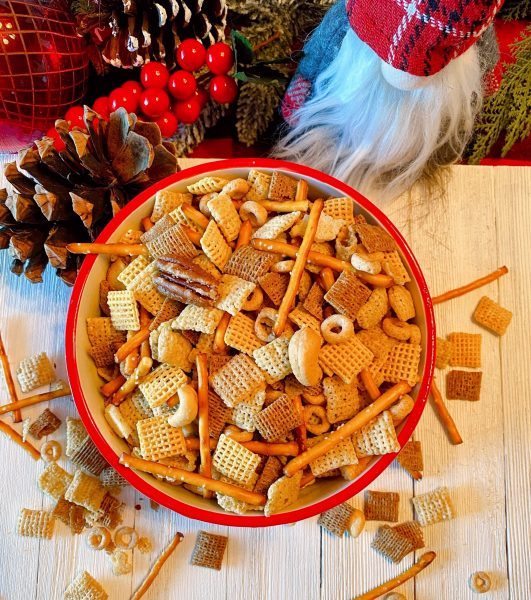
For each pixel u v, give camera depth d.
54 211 0.43
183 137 0.54
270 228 0.43
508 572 0.47
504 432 0.48
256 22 0.52
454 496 0.48
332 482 0.44
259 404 0.42
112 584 0.47
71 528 0.47
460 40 0.40
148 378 0.42
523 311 0.50
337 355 0.42
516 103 0.54
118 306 0.43
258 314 0.42
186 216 0.43
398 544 0.46
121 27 0.47
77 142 0.42
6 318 0.49
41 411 0.48
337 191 0.44
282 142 0.53
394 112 0.46
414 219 0.50
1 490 0.47
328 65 0.49
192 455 0.42
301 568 0.47
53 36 0.47
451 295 0.49
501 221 0.50
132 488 0.47
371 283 0.43
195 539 0.47
